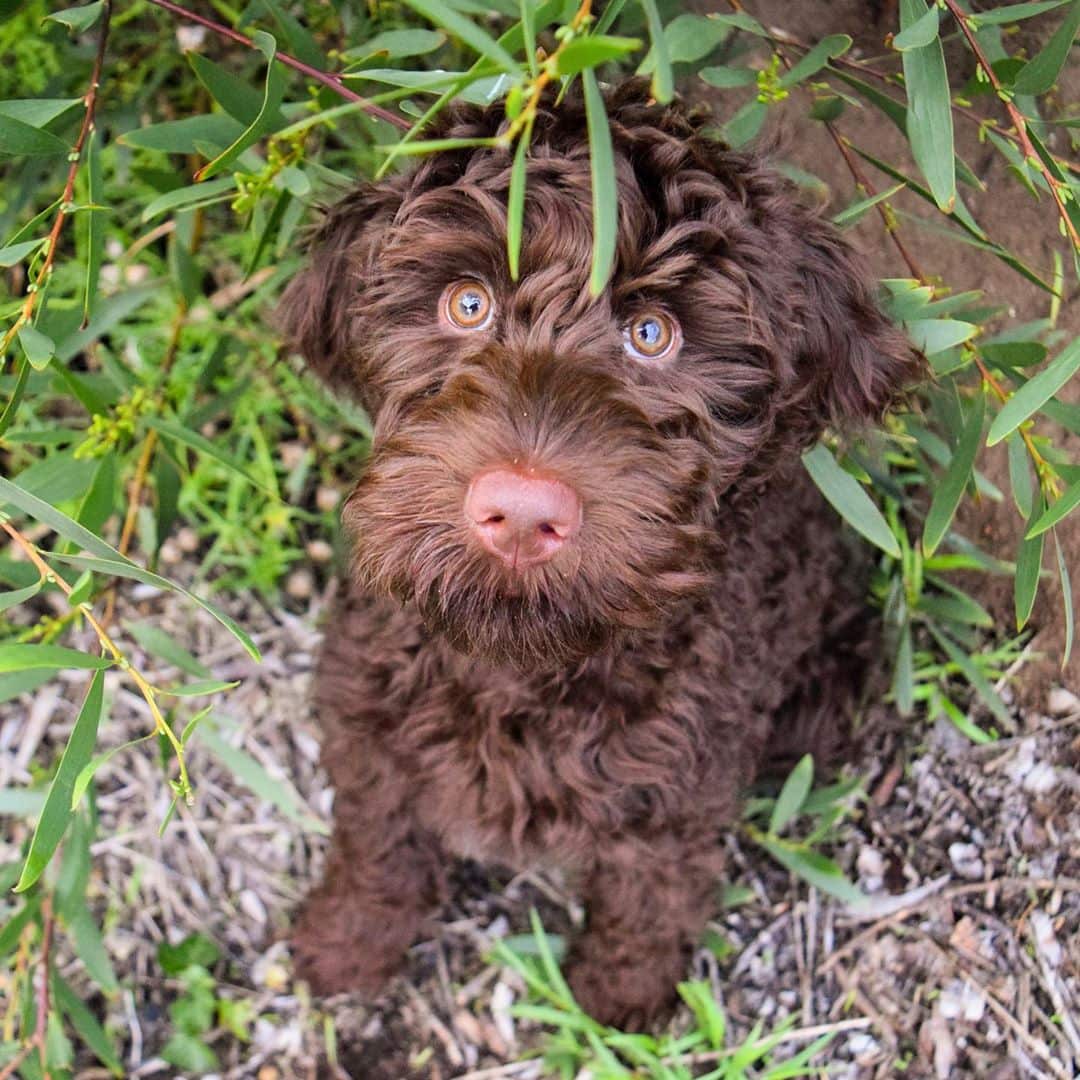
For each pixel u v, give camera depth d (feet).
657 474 0.98
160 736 1.42
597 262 0.73
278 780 1.82
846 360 1.19
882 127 1.65
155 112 1.86
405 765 1.38
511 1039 1.67
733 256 1.04
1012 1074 1.53
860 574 1.69
